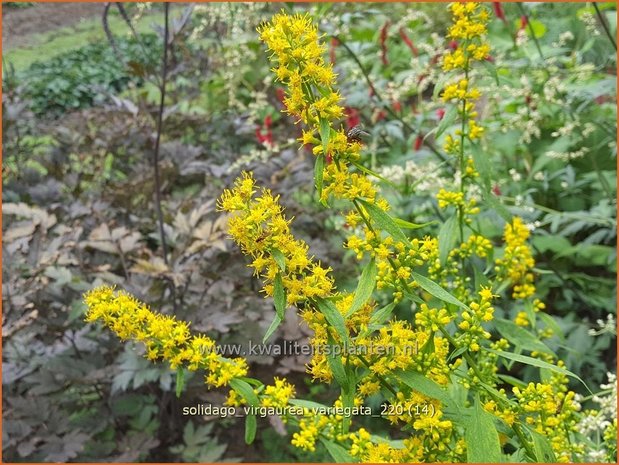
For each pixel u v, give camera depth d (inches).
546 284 134.8
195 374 113.7
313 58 51.1
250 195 52.6
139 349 108.9
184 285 119.3
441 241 75.8
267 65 209.9
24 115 184.1
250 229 51.9
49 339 120.6
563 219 131.3
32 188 157.8
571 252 130.2
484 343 79.5
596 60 166.1
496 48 169.0
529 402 59.1
